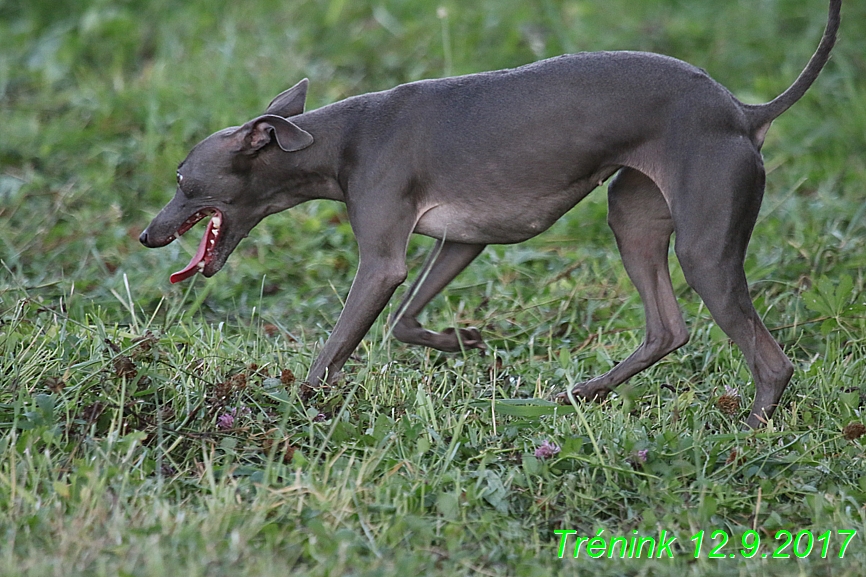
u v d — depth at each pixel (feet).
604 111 28.02
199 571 20.88
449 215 29.32
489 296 37.37
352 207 29.27
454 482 25.04
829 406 29.66
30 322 31.99
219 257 30.45
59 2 59.21
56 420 26.40
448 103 28.99
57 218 41.93
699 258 27.27
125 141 47.50
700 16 57.72
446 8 57.36
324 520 23.47
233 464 25.82
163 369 29.01
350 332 29.04
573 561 22.68
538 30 56.39
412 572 21.61
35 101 50.83
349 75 53.42
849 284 33.17
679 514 24.26
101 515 22.66
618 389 29.94
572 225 41.73
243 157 29.45
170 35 55.36
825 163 46.44
